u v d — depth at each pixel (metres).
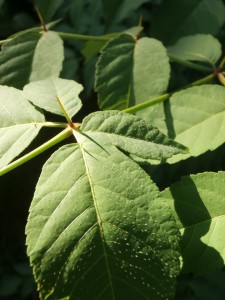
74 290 0.11
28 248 0.11
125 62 0.16
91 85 0.33
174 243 0.11
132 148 0.12
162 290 0.11
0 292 0.40
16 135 0.13
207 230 0.12
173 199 0.13
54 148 0.33
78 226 0.11
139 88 0.16
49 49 0.17
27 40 0.17
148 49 0.16
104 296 0.11
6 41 0.18
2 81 0.17
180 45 0.19
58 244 0.11
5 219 0.45
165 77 0.16
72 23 0.36
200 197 0.13
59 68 0.17
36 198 0.11
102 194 0.11
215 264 0.12
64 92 0.14
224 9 0.22
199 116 0.15
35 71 0.17
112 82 0.16
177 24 0.22
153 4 0.33
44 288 0.11
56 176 0.12
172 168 0.30
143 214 0.11
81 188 0.11
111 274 0.11
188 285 0.34
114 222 0.11
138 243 0.11
